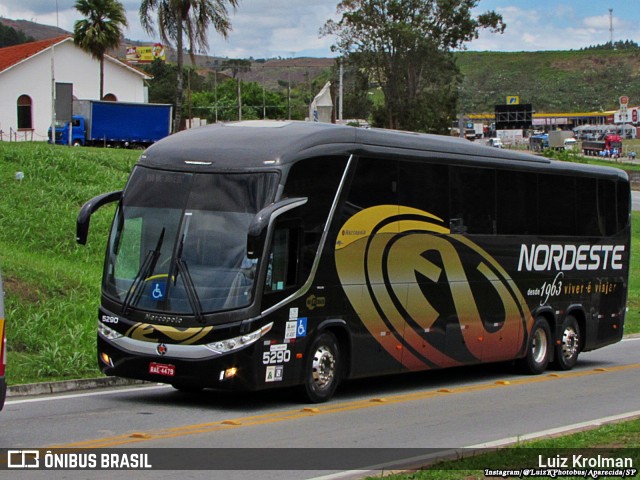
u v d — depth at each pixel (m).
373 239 15.73
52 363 16.48
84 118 66.88
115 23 69.81
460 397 16.48
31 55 71.94
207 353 13.28
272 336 13.67
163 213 13.98
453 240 17.72
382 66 74.19
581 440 11.34
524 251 19.83
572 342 21.69
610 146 118.75
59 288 21.36
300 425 12.80
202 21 55.34
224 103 109.94
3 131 71.25
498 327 19.05
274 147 14.09
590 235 22.09
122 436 11.45
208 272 13.52
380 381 18.73
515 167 19.50
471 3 74.62
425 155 17.02
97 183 34.09
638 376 20.38
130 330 13.67
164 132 69.31
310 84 126.12
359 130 15.59
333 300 14.88
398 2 73.62
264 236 13.45
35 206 29.38
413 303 16.69
